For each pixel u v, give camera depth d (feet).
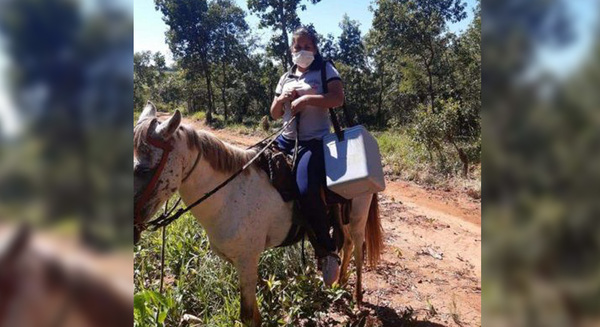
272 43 116.16
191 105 160.45
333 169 10.61
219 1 128.36
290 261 14.98
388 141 55.16
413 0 75.97
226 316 11.33
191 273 13.65
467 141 45.19
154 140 8.34
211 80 143.23
